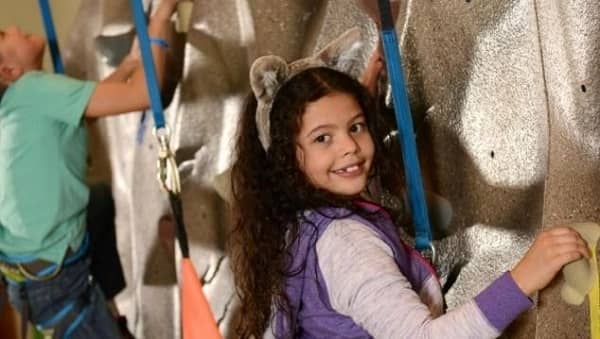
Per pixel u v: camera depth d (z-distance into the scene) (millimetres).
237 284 1690
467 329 1324
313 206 1516
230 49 2318
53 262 2234
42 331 2285
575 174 1485
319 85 1532
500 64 1645
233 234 1695
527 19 1568
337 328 1483
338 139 1521
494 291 1331
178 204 1779
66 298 2268
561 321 1534
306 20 2094
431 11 1793
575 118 1475
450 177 1809
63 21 2932
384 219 1542
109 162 2873
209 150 2432
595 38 1417
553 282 1536
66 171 2184
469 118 1739
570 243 1311
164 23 2279
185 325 1704
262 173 1605
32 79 2104
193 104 2463
